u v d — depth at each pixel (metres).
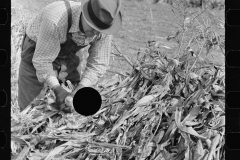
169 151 1.74
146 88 2.07
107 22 1.98
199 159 1.64
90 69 2.39
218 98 1.91
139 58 2.49
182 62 2.10
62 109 2.04
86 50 3.73
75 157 1.74
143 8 5.25
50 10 2.18
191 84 2.02
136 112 1.86
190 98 1.90
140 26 4.74
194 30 2.24
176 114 1.77
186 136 1.71
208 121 1.81
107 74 3.16
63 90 2.14
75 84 2.65
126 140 1.79
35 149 1.78
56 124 1.94
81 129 1.91
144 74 2.11
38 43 2.22
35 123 1.92
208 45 2.21
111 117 1.89
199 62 2.17
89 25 2.09
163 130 1.79
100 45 2.37
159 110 1.84
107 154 1.73
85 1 2.03
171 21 4.73
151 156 1.70
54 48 2.23
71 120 1.94
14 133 1.83
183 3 2.49
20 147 1.77
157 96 1.95
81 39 2.26
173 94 1.98
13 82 2.96
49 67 2.25
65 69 2.51
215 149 1.69
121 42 4.32
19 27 3.36
